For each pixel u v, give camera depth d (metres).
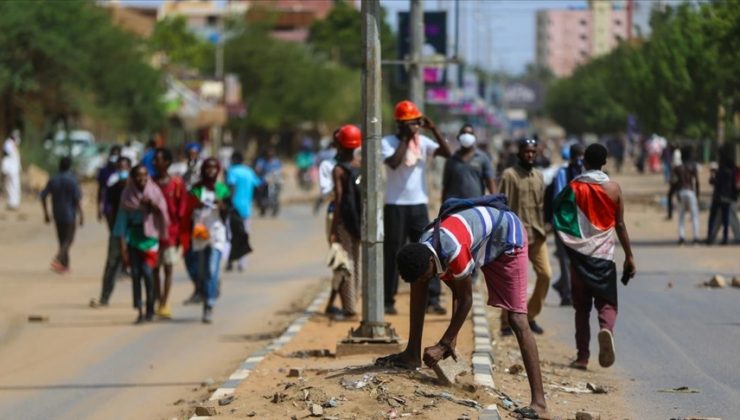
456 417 16.98
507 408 18.27
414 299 19.52
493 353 24.00
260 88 166.62
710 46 69.56
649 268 41.41
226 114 139.00
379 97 23.47
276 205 74.38
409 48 46.00
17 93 82.69
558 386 21.42
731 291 34.84
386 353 23.27
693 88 80.88
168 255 31.61
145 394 22.05
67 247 43.59
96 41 97.69
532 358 17.67
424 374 19.25
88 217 71.81
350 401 17.91
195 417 17.84
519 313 17.67
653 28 88.12
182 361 25.44
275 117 165.62
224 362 25.27
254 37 167.25
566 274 32.03
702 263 42.78
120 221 31.39
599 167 22.70
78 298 36.62
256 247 54.56
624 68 93.56
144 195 31.12
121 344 27.84
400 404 17.62
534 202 26.31
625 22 89.44
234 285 40.03
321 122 176.25
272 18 177.12
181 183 31.98
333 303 30.88
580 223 22.45
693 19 81.19
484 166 29.61
